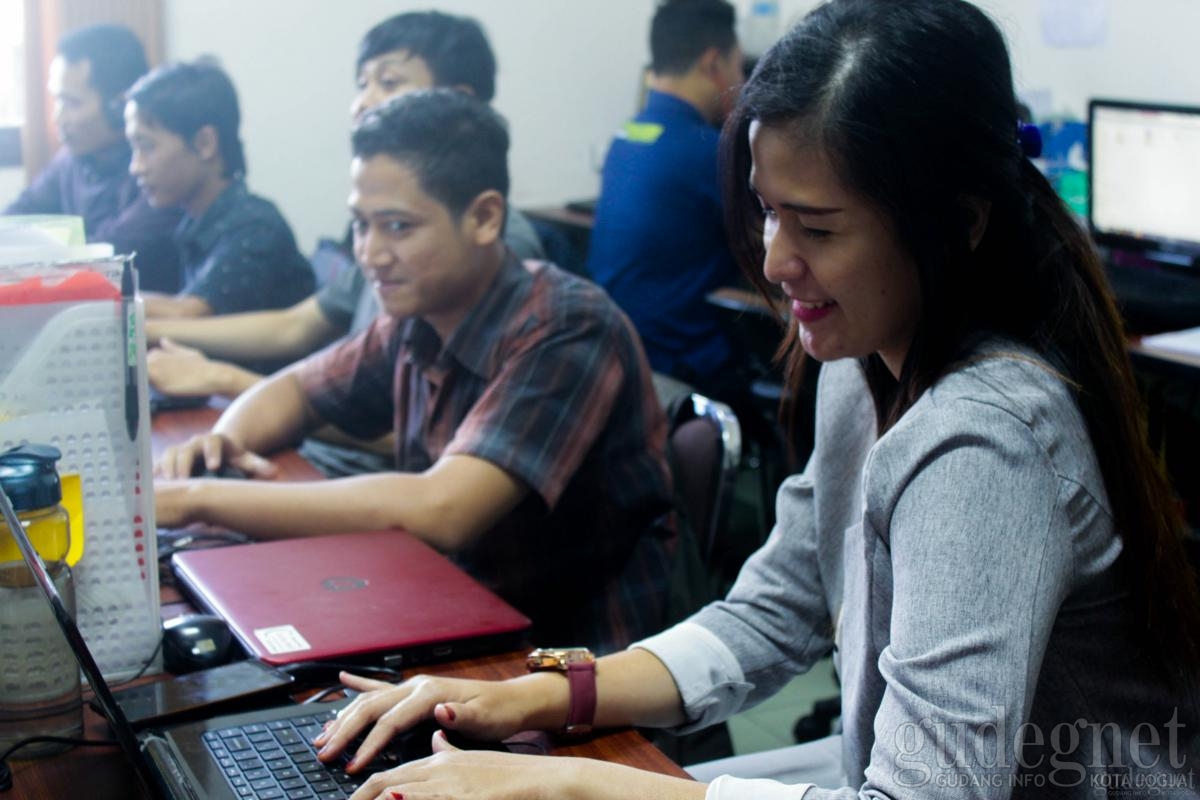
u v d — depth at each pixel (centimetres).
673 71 344
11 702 112
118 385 123
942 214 98
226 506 165
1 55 404
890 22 97
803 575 135
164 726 117
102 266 123
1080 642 104
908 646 95
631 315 346
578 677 121
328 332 286
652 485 191
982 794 90
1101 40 368
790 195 100
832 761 145
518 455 175
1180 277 313
